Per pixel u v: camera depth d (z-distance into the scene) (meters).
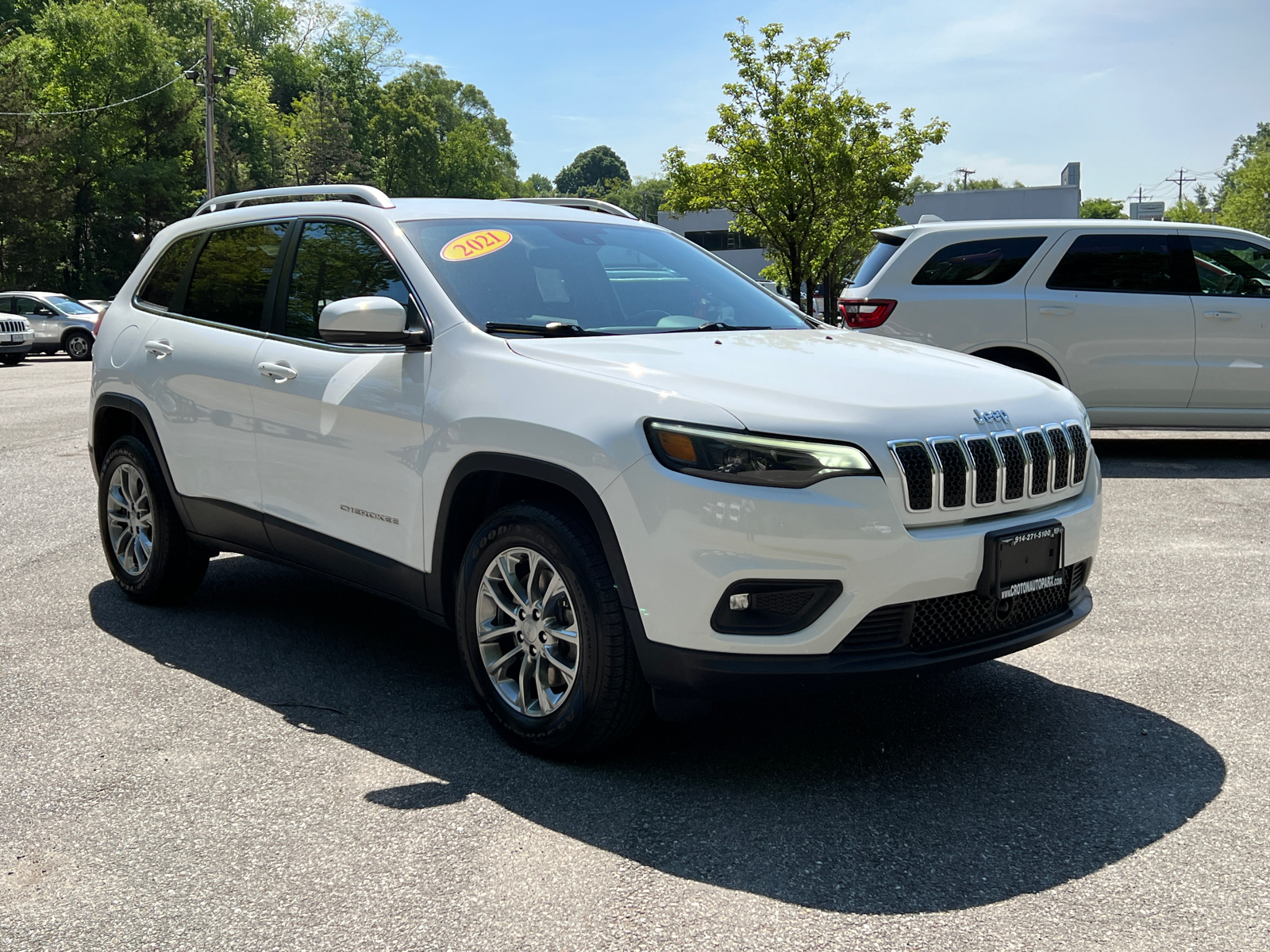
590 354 3.44
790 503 2.92
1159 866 2.71
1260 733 3.55
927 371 3.49
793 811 3.03
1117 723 3.66
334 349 4.05
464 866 2.74
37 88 55.53
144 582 5.04
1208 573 5.55
